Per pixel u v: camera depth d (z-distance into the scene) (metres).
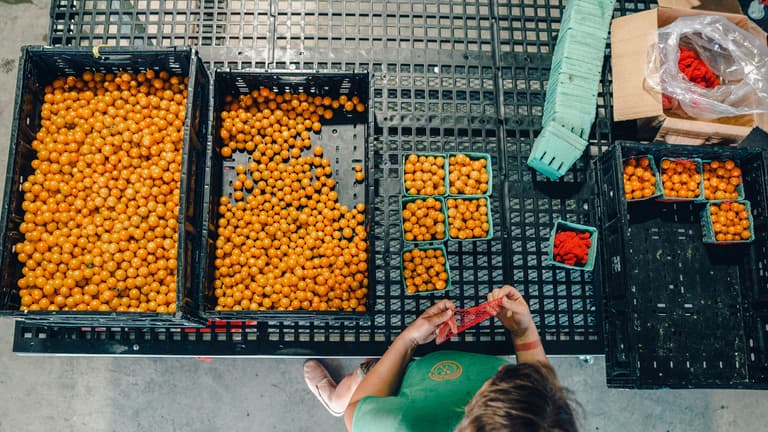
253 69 2.57
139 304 2.51
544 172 2.76
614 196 2.62
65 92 2.67
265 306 2.55
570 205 2.80
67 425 3.30
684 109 2.73
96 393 3.33
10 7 3.54
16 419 3.29
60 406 3.31
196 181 2.57
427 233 2.61
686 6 2.93
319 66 2.84
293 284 2.57
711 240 2.76
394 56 2.86
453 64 2.88
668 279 2.77
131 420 3.33
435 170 2.67
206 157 2.47
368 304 2.39
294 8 3.17
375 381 1.86
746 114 2.70
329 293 2.56
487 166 2.70
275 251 2.62
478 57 2.90
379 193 2.76
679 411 3.53
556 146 2.61
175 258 2.49
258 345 2.60
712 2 2.93
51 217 2.51
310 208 2.71
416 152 2.74
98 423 3.31
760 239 2.73
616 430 3.49
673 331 2.73
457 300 2.68
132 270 2.47
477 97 2.90
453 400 1.65
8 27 3.53
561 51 2.73
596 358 3.52
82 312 2.18
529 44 2.92
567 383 3.49
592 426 3.47
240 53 2.81
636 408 3.51
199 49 2.80
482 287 2.71
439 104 2.82
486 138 2.82
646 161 2.72
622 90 2.72
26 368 3.31
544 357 2.01
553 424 1.11
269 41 2.83
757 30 2.77
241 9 2.86
